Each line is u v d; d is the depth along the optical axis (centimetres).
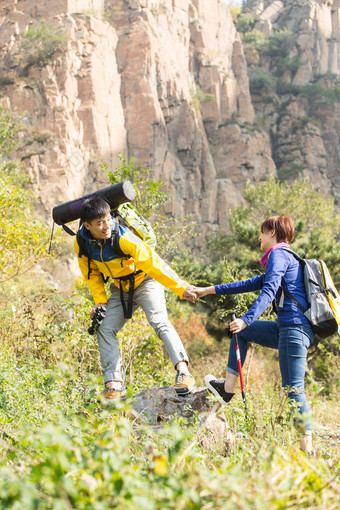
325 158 6975
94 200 376
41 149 4334
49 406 330
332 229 3609
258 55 7944
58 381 373
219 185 5522
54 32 4784
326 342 1262
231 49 6688
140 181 970
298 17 8431
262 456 222
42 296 684
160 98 5269
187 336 1560
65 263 3469
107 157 4750
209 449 299
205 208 5300
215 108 5969
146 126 5019
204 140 5484
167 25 5822
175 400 405
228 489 162
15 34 4903
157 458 166
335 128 7250
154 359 690
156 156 5000
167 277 383
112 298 420
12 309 621
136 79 5128
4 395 365
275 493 168
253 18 8725
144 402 405
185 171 5291
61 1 4975
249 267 1845
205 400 401
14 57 4747
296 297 355
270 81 7350
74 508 152
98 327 414
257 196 3541
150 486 167
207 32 6356
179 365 394
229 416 380
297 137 6912
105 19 5269
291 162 6738
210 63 6225
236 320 346
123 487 154
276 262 357
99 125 4766
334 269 1772
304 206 3512
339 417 469
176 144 5312
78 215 403
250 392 393
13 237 934
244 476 182
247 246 2270
